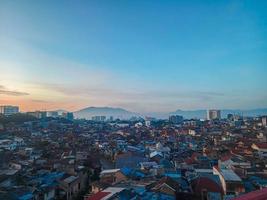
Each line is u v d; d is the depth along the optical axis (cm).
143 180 6625
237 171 7281
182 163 9688
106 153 13138
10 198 5703
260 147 11906
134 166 9638
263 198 1410
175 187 5872
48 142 15375
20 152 11681
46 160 10438
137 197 4919
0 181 6800
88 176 9450
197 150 13350
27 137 17512
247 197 1477
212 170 8244
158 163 9506
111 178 7275
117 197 4850
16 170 8131
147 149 13512
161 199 5034
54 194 7119
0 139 15975
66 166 9269
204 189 6219
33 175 7975
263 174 7156
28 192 6231
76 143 15838
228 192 5931
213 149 12512
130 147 13775
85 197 6319
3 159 10206
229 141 15538
